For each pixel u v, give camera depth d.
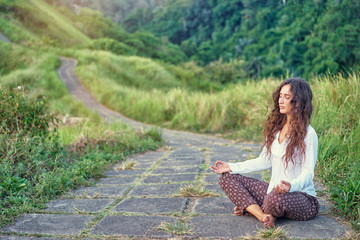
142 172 4.73
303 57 51.56
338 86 5.56
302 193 2.54
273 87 8.41
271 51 69.19
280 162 2.55
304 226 2.50
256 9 96.00
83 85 22.98
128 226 2.66
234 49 92.31
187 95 13.05
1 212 2.92
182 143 7.83
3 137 4.24
